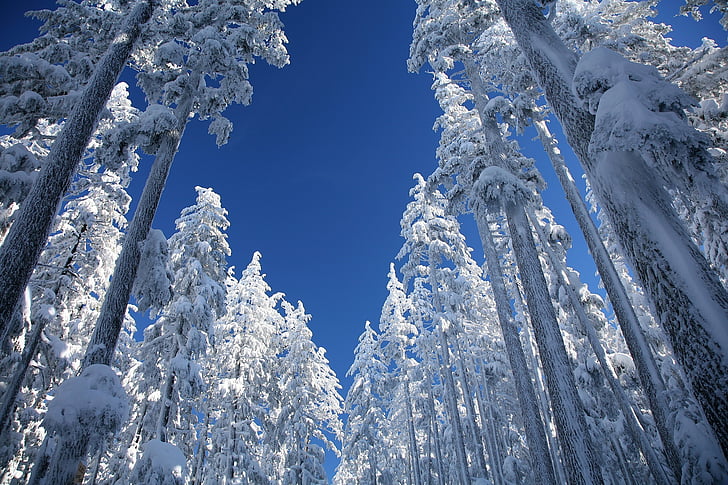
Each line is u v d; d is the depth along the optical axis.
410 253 23.58
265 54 13.66
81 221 15.91
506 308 12.32
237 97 12.97
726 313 3.65
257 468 18.39
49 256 16.17
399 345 29.33
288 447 26.66
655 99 4.19
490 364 24.30
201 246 17.61
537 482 9.36
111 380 7.44
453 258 22.22
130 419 17.39
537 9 7.09
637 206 4.44
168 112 10.40
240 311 22.36
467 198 14.98
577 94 5.02
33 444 13.30
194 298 16.42
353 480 44.75
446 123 17.64
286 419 25.47
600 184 4.88
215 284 16.77
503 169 10.57
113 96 18.42
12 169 11.23
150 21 11.96
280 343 24.77
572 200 13.76
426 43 15.20
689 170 3.81
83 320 17.27
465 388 20.23
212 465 18.97
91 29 12.08
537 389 19.17
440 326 20.62
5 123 11.73
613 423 16.91
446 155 16.84
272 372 23.33
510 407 27.27
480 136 15.48
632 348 10.30
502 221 18.11
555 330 8.90
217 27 12.73
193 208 19.78
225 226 19.86
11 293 6.93
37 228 7.61
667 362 15.62
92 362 7.71
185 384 13.62
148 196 9.94
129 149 10.76
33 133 12.72
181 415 15.97
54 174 8.17
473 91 15.02
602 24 12.41
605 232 18.92
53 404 6.66
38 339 11.96
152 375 15.80
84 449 6.76
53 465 6.36
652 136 3.84
